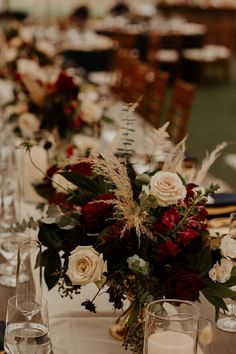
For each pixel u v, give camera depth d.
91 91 5.50
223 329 2.15
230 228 2.19
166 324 1.67
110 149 2.27
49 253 2.10
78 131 3.85
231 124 9.53
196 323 1.67
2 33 7.95
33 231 2.83
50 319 2.23
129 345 2.07
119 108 5.39
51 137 3.54
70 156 3.11
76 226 2.05
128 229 1.93
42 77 4.68
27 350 1.78
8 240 2.51
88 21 13.21
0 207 2.76
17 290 1.85
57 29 11.85
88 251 1.92
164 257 1.91
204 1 14.76
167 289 1.91
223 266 1.93
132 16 13.84
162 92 5.44
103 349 2.07
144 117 5.79
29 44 5.92
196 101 11.09
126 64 6.79
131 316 1.94
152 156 2.30
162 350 1.66
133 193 2.06
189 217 1.97
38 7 15.94
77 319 2.23
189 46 12.69
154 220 1.96
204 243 1.99
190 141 8.60
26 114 3.83
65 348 2.07
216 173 7.21
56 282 2.09
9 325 1.79
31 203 3.27
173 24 13.02
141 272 1.84
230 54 12.76
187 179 2.37
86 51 10.34
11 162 3.19
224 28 12.71
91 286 2.46
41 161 3.27
